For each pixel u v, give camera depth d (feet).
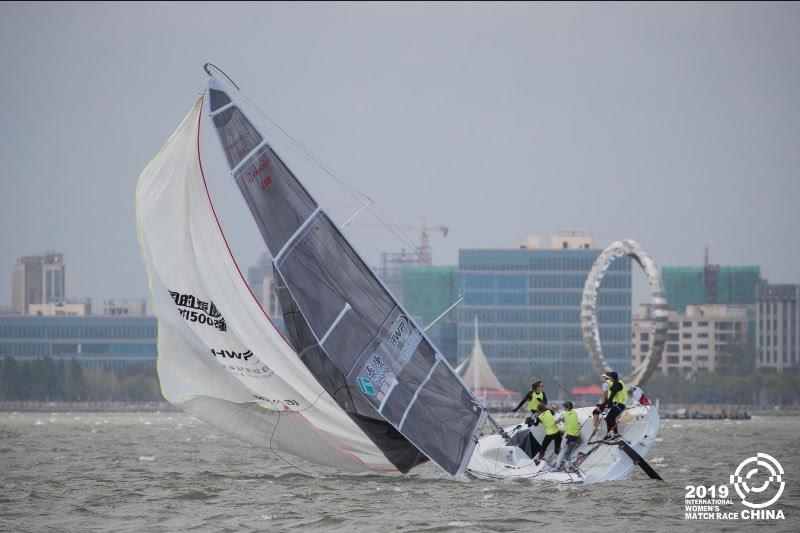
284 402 517.96
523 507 461.78
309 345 501.15
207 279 515.91
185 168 515.50
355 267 500.74
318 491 506.89
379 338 499.51
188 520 427.74
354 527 413.39
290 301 503.61
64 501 478.59
